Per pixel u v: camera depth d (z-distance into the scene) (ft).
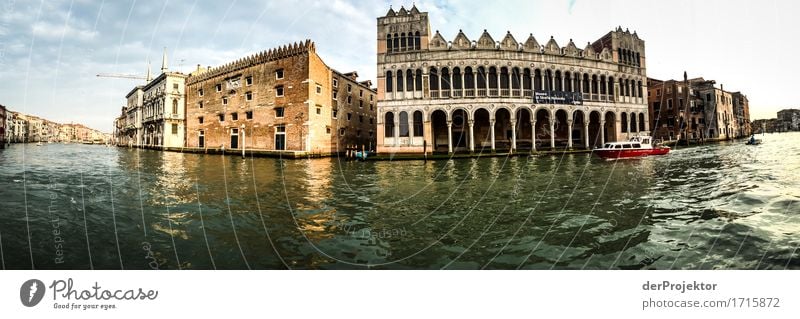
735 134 204.03
